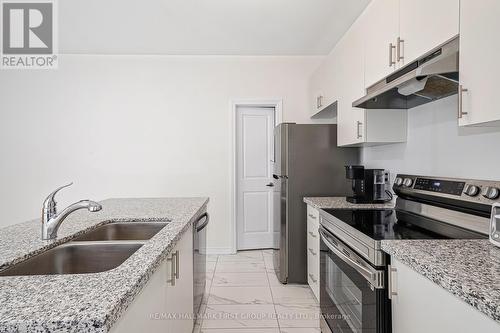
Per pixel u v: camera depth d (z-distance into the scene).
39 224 1.57
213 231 3.80
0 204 3.77
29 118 3.75
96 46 3.49
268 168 4.02
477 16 1.03
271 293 2.62
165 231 1.35
